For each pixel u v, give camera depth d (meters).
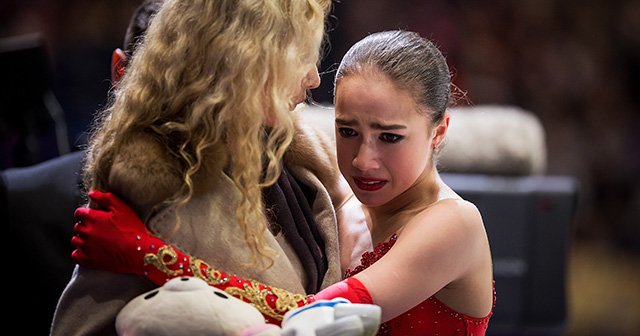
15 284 6.87
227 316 4.74
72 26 16.97
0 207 6.82
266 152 5.38
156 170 5.00
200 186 5.11
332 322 4.57
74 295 5.14
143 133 5.10
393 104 5.33
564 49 18.66
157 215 5.10
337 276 5.72
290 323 4.64
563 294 9.37
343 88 5.45
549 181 9.39
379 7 17.30
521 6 18.42
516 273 9.34
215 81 5.08
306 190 5.96
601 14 18.95
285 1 5.20
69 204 6.94
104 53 15.66
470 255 5.57
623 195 18.69
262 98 5.17
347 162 5.51
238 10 5.09
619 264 17.98
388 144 5.39
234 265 5.18
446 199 5.67
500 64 18.14
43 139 9.21
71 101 14.89
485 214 9.30
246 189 5.09
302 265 5.59
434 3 17.84
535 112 18.48
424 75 5.43
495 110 9.93
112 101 5.73
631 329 15.70
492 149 9.57
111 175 5.08
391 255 5.41
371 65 5.39
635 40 18.81
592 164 18.69
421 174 5.78
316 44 5.33
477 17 18.14
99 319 5.07
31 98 9.01
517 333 9.47
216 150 5.11
